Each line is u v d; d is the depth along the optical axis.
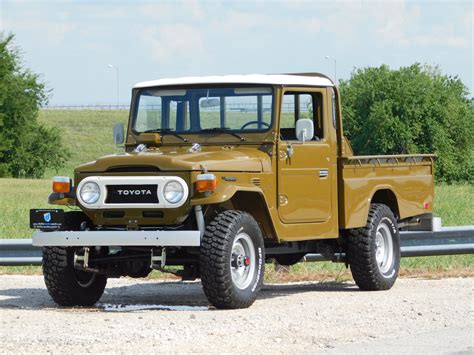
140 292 15.26
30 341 9.96
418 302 13.05
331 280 16.61
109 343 9.83
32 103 94.19
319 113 14.33
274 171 13.42
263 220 13.27
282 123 14.06
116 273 13.55
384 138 87.81
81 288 13.31
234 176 12.75
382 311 12.20
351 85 91.44
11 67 93.12
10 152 93.81
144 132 14.13
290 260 15.84
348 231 15.02
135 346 9.70
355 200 14.70
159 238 12.15
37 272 17.64
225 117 13.72
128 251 13.44
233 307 12.41
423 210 16.50
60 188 12.92
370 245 14.90
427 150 89.12
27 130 94.06
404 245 17.27
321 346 9.88
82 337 10.09
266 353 9.46
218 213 13.27
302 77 14.09
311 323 11.21
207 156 12.75
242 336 10.30
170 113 14.02
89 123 129.50
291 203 13.65
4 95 90.25
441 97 89.94
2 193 48.56
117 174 12.60
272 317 11.59
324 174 14.21
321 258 16.84
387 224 15.44
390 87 89.25
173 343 9.85
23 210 31.72
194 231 12.12
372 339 10.33
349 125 90.75
